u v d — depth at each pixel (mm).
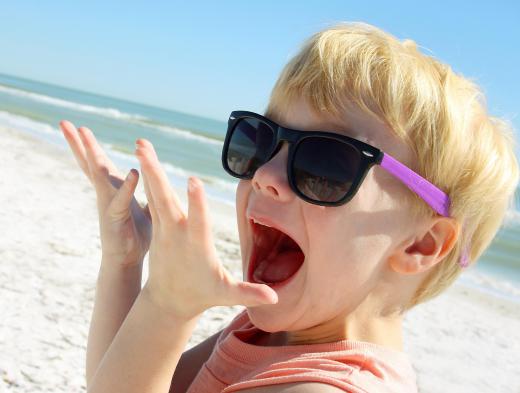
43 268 5609
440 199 1567
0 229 6695
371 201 1530
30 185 10125
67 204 8969
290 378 1383
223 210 12070
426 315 7227
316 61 1629
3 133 19969
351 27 1697
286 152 1632
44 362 3816
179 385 2035
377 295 1594
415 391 1519
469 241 1688
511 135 1781
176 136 41562
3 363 3707
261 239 1796
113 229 1928
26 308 4598
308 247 1581
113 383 1420
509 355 6277
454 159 1566
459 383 5195
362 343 1506
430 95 1549
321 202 1536
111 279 1952
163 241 1354
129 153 21562
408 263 1581
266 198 1642
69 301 4895
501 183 1680
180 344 1417
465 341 6453
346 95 1575
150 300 1416
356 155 1520
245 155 1744
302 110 1641
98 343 1931
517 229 20109
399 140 1544
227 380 1689
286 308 1634
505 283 10719
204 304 1365
